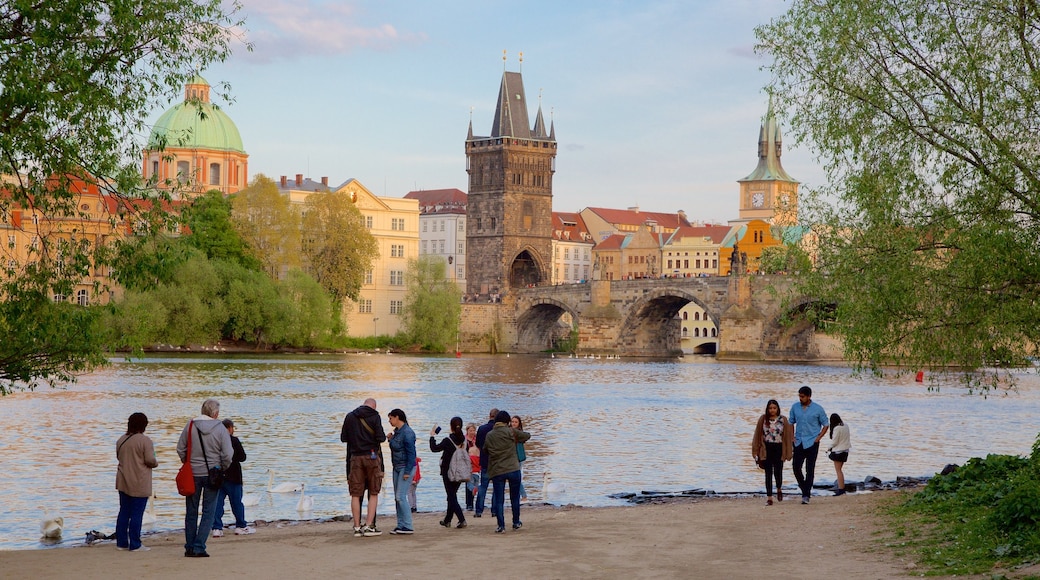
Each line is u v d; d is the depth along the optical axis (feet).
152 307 580.71
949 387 492.54
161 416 303.27
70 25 110.52
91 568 102.32
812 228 137.49
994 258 122.42
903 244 128.88
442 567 101.71
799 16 137.39
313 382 456.45
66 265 119.24
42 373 124.67
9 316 116.98
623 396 418.92
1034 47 126.41
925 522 116.88
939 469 219.41
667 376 561.02
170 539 131.54
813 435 144.36
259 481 196.34
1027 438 282.15
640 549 110.73
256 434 269.85
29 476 196.85
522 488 152.56
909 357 130.82
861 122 132.05
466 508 153.99
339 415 317.42
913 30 130.62
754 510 140.67
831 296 136.46
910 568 96.07
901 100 131.23
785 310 141.90
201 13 118.62
